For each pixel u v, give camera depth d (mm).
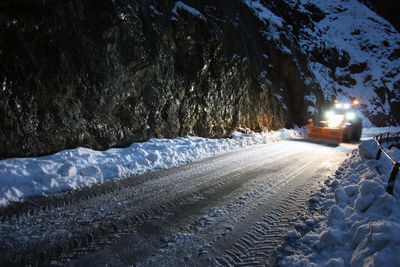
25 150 5016
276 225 3342
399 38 33812
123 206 3664
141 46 7508
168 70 8570
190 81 9578
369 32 33250
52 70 5426
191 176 5410
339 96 26250
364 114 26219
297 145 10828
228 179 5336
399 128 27422
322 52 28297
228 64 11469
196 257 2566
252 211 3764
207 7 11750
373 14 35938
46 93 5352
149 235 2918
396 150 6539
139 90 7641
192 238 2914
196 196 4254
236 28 13258
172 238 2881
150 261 2451
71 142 5855
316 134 13422
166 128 8672
